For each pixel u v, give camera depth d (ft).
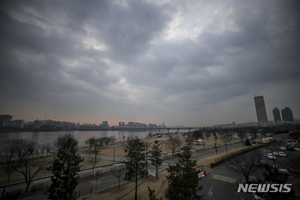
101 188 111.65
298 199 69.31
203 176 124.36
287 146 233.35
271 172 74.90
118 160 218.79
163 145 356.38
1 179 135.23
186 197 66.23
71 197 75.51
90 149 316.81
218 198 87.86
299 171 94.17
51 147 318.45
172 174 73.61
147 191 101.91
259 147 242.58
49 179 133.08
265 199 74.23
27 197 98.27
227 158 169.58
